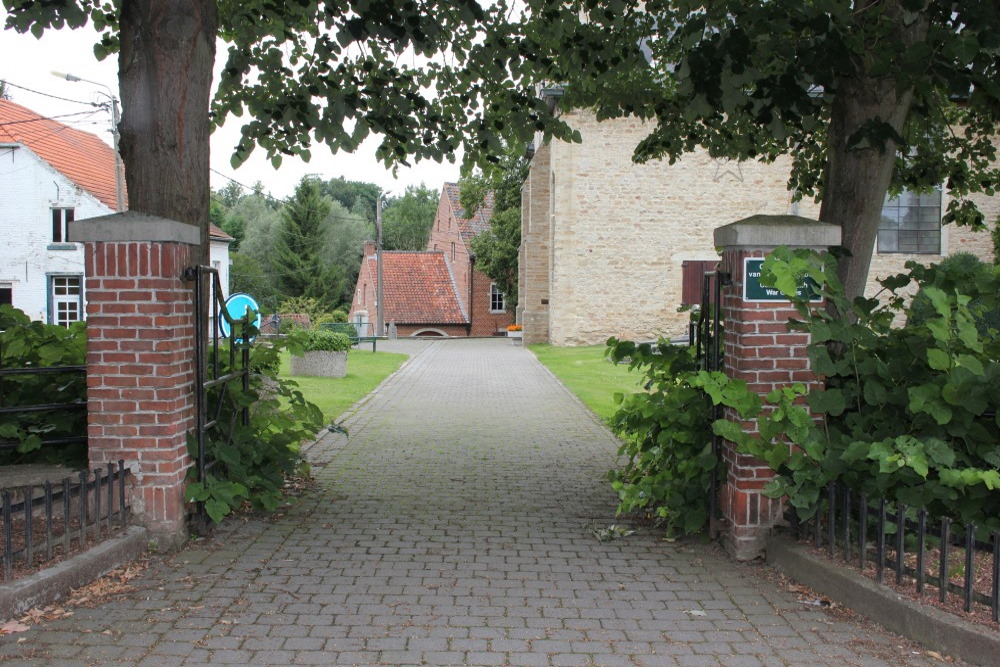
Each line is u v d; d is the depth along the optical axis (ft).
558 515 21.16
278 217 209.67
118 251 16.65
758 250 16.85
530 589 15.44
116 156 84.33
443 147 29.14
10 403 19.90
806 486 15.94
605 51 26.07
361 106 27.09
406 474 26.08
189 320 17.84
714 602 14.79
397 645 12.73
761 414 16.80
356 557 17.28
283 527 19.51
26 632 12.80
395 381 57.26
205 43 19.49
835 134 20.71
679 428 18.99
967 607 12.51
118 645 12.48
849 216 20.43
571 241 82.23
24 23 21.22
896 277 17.47
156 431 16.89
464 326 147.02
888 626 13.33
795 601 14.82
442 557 17.40
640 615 14.15
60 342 19.97
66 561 14.66
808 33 18.35
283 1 24.63
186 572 15.93
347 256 212.64
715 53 17.49
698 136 31.58
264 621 13.60
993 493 14.75
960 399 14.70
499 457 29.17
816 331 15.53
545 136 28.66
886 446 14.84
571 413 41.16
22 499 17.04
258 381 21.70
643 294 82.84
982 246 76.74
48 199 107.34
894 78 17.58
